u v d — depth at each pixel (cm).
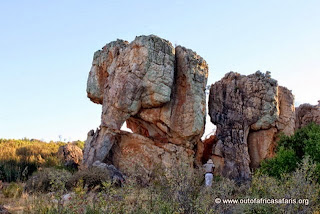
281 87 2841
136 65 2400
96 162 2220
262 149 2656
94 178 1808
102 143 2361
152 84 2378
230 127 2692
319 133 2128
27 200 1266
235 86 2772
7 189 1758
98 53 2864
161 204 923
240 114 2691
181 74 2572
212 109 2827
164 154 2392
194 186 1113
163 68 2430
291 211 1020
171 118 2506
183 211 924
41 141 4369
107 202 853
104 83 2742
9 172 2484
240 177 2459
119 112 2389
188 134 2466
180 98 2545
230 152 2606
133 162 2395
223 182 1352
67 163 2891
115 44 2741
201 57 2659
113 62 2628
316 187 1212
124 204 874
